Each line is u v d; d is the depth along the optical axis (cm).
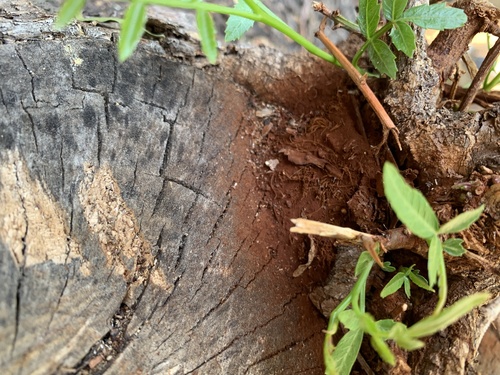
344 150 22
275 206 21
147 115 19
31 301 14
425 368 19
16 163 15
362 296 17
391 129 20
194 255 18
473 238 18
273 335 18
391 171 13
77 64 18
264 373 18
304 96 24
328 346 16
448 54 22
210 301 17
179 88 20
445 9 19
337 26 23
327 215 21
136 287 16
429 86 21
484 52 31
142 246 17
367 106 23
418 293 20
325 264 20
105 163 17
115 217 17
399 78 21
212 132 20
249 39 24
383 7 19
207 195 19
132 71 19
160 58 20
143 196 17
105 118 18
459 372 18
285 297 19
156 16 22
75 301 15
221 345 17
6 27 18
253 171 21
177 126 19
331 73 24
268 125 22
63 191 16
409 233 18
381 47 20
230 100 22
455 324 19
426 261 19
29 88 17
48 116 16
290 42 25
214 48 15
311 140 22
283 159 22
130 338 16
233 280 18
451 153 20
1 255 14
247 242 19
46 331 14
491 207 17
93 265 15
